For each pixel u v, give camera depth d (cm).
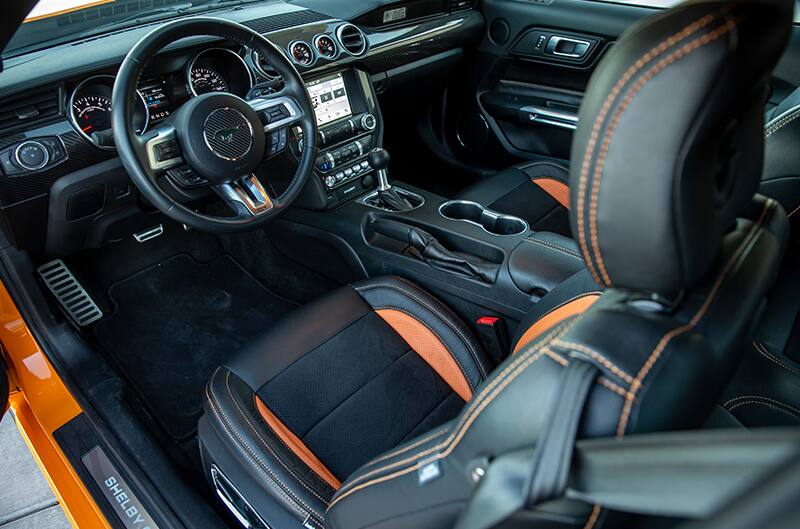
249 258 235
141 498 148
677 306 64
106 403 168
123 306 212
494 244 164
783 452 36
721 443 43
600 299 71
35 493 181
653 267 57
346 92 207
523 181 211
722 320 64
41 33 165
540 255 154
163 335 207
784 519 28
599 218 57
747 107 56
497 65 256
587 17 229
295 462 121
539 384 63
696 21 49
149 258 226
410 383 142
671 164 51
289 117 159
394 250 179
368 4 216
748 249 71
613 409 58
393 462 82
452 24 240
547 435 58
